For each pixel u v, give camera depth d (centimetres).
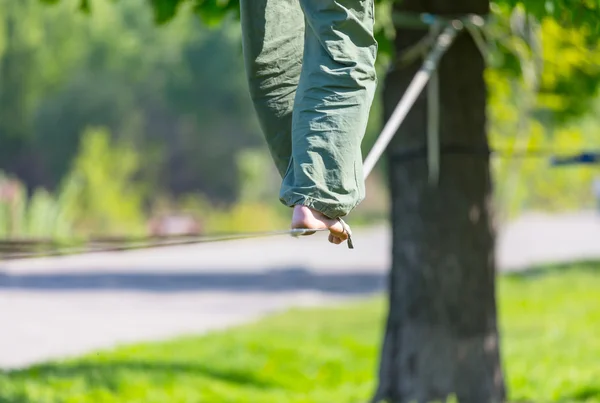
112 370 1280
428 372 996
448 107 984
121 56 6938
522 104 1515
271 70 452
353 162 409
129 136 6906
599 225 7075
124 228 4950
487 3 966
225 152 7281
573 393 1190
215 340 1683
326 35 415
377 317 2119
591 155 925
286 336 1767
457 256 989
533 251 4331
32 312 2084
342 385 1341
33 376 1220
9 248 542
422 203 991
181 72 7100
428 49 974
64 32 6569
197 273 3244
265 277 3148
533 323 1961
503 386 1012
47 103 6744
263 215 6241
